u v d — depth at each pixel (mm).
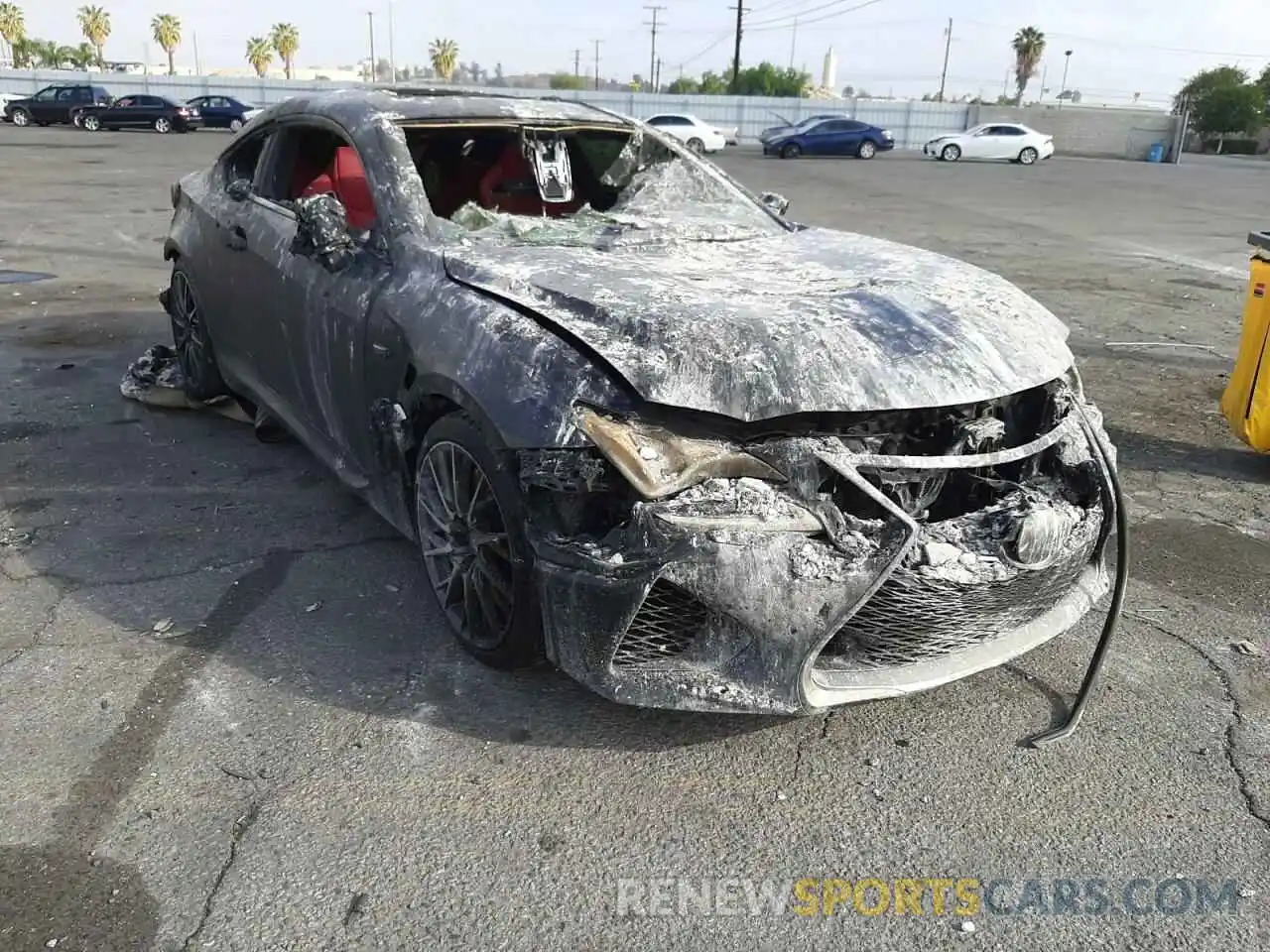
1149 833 2459
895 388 2541
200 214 4871
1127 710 2955
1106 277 10625
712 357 2514
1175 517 4414
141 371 5691
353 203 3955
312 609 3379
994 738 2812
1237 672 3166
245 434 5059
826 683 2488
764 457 2447
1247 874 2330
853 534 2373
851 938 2139
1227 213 18078
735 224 4047
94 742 2672
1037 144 34219
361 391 3389
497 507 2779
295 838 2357
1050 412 2840
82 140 28016
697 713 2875
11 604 3365
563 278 2936
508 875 2273
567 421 2490
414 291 3137
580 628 2486
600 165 4410
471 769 2615
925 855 2379
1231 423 5004
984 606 2543
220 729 2740
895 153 41344
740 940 2125
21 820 2387
